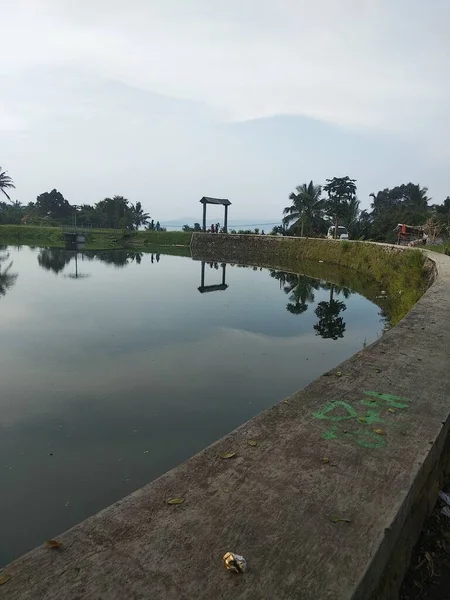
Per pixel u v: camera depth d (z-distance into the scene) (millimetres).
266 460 2154
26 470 4828
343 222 39031
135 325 12172
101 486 4539
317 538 1596
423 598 1804
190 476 2021
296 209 38344
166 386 7418
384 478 1984
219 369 8383
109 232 54719
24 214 69062
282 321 13102
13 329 11422
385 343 4430
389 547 1666
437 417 2650
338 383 3244
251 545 1560
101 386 7371
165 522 1691
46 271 25109
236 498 1844
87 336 10812
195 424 5977
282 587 1371
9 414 6242
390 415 2680
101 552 1533
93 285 20172
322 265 30438
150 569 1448
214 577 1411
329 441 2348
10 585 1381
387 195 65625
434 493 2385
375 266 23469
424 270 14969
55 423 5977
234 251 40688
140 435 5633
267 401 6820
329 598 1327
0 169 57750
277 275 26359
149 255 38531
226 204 47000
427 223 30266
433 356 3975
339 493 1870
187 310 14617
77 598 1327
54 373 8008
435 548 2076
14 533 3832
